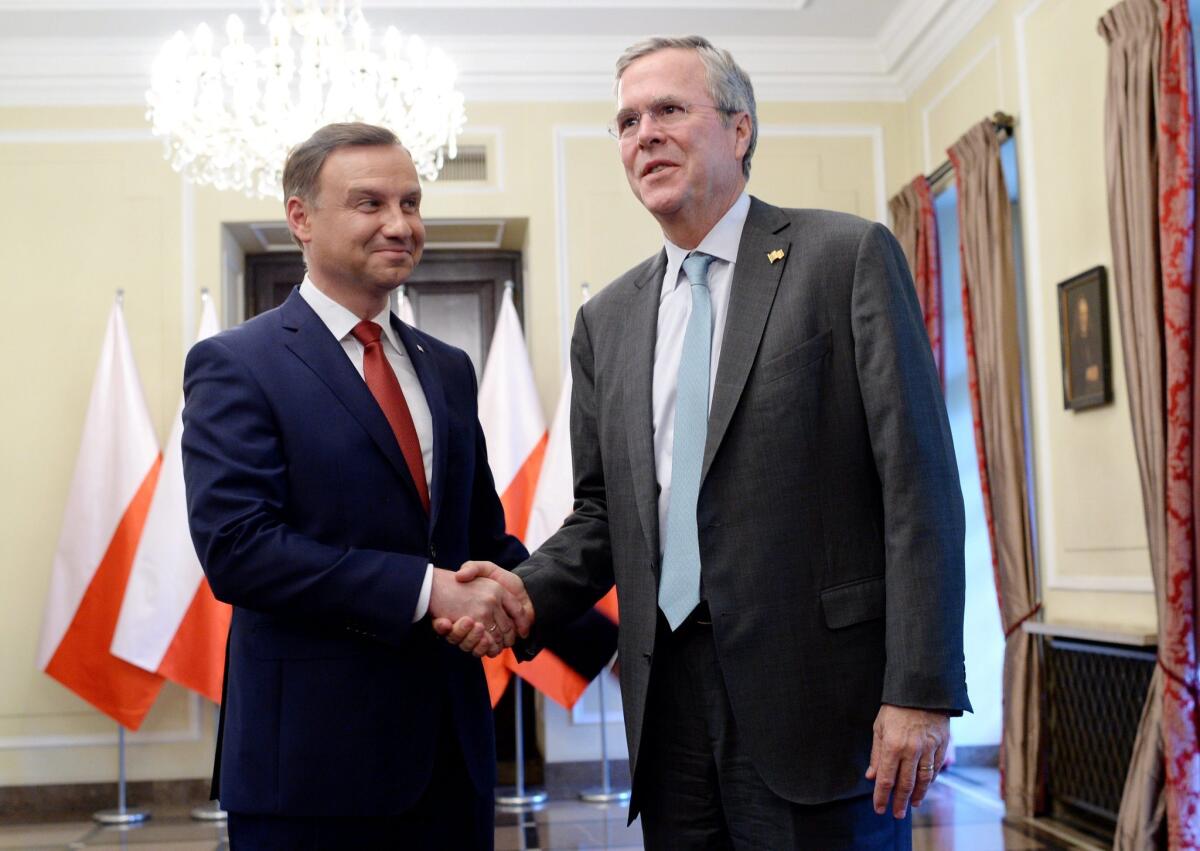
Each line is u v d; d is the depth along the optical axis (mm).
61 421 5816
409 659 2031
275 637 2008
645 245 6180
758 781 1901
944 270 6074
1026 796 4777
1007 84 5117
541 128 6188
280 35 3973
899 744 1760
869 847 1864
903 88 6352
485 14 5738
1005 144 5172
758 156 6273
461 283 6770
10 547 5746
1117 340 4289
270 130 4004
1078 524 4609
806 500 1914
